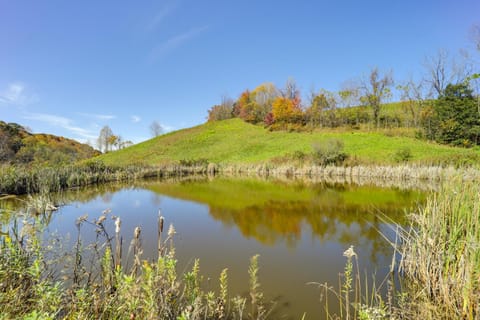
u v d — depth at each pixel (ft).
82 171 52.54
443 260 11.48
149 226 23.70
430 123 97.66
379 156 78.33
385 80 120.26
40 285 6.61
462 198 12.63
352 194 40.96
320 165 79.61
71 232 20.58
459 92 89.15
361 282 13.38
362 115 132.05
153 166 81.10
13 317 6.48
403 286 12.70
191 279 8.46
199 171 89.71
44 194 31.01
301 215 27.96
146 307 6.48
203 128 179.01
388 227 22.99
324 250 18.08
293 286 13.03
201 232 22.24
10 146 73.51
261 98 191.31
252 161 99.81
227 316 9.98
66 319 6.69
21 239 9.37
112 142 196.03
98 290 8.68
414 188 47.09
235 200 36.88
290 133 137.49
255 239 20.51
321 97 141.90
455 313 9.74
